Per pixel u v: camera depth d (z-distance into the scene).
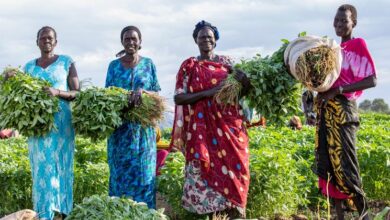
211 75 7.29
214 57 7.57
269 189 8.06
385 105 59.19
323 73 6.56
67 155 7.50
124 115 7.55
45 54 7.58
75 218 5.98
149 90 7.89
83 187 8.83
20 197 8.71
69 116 7.50
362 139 11.73
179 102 7.37
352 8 7.06
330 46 6.56
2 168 8.78
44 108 7.07
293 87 7.19
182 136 7.56
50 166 7.30
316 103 7.04
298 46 6.68
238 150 7.25
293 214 8.51
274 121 7.41
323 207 8.95
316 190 9.19
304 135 13.10
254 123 7.77
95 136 7.50
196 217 7.85
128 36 7.71
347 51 6.92
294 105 7.33
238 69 7.20
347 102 6.89
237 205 7.20
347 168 6.87
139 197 7.63
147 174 7.68
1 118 7.26
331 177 6.90
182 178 7.94
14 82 7.11
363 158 9.37
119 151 7.64
